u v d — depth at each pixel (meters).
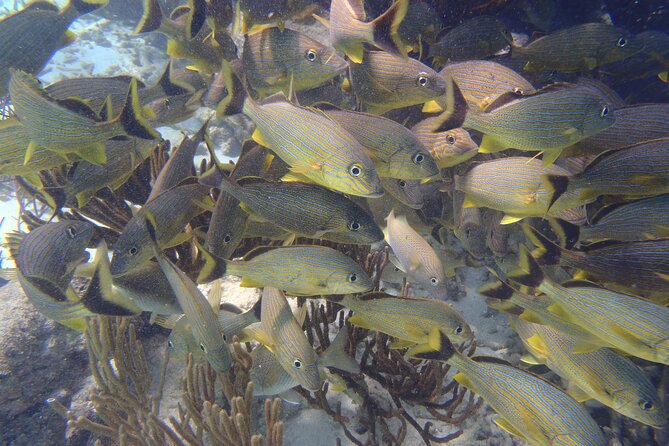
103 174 0.93
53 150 0.86
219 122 2.04
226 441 0.80
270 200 0.82
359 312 0.83
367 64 0.96
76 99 0.84
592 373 0.77
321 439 0.91
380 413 0.91
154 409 0.94
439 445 0.91
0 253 1.50
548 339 0.80
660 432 0.92
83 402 1.02
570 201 0.86
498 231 1.02
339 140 0.77
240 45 1.73
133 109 0.89
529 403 0.71
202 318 0.73
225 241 0.87
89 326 0.91
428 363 0.91
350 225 0.83
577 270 0.84
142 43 3.16
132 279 0.85
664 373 0.96
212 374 0.87
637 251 0.79
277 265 0.79
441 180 1.09
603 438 0.68
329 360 0.83
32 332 1.05
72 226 0.87
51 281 0.80
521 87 0.93
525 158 0.88
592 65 1.14
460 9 1.32
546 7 1.58
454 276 1.15
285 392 0.91
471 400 0.88
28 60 0.99
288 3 1.03
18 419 1.02
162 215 0.86
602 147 0.91
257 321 0.86
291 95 0.82
